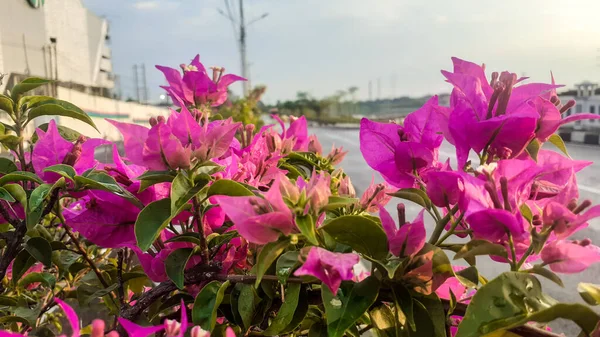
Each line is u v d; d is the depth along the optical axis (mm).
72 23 27125
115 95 31734
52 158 816
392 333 631
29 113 887
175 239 681
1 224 970
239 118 8484
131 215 733
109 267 1018
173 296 748
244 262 744
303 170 1385
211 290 618
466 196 537
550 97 704
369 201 873
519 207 543
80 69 28438
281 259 592
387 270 511
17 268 875
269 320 737
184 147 621
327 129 42188
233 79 1271
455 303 584
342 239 564
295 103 58969
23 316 909
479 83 610
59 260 1002
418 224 542
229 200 510
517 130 580
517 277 469
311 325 677
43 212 726
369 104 57406
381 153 698
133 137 602
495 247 529
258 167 894
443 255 544
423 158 668
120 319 405
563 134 13109
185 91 1255
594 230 3705
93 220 726
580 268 503
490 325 440
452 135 606
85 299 891
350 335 689
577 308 409
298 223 494
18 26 18859
